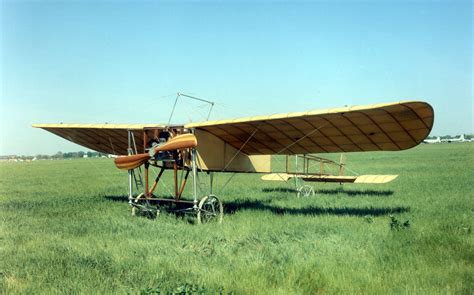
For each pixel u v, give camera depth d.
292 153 12.55
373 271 5.68
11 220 10.34
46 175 32.59
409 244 7.03
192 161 10.13
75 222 9.98
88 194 17.06
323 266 5.89
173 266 5.98
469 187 16.33
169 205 12.47
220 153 11.49
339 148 11.42
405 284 5.19
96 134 13.39
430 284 5.14
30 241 7.91
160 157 10.52
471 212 10.36
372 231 8.30
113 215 11.16
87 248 7.19
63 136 14.37
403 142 9.88
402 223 9.14
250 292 4.95
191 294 4.71
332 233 8.27
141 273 5.67
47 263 6.23
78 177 29.19
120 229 9.02
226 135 11.12
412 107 7.59
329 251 6.72
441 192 14.95
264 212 11.09
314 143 11.22
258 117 9.27
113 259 6.45
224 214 10.88
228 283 5.16
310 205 12.81
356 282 5.26
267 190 18.22
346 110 8.04
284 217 10.27
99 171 37.78
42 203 13.88
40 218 10.65
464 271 5.54
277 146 11.76
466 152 53.28
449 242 7.03
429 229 8.18
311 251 6.75
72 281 5.39
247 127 10.11
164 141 10.72
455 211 10.53
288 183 21.75
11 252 6.98
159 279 5.39
